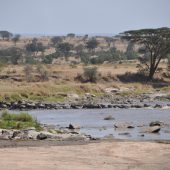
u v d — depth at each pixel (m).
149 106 71.50
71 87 91.31
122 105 71.94
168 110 65.50
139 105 71.88
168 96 91.06
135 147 28.95
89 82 109.31
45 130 37.59
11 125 39.94
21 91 79.75
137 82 114.31
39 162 24.20
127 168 23.23
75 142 31.53
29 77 102.75
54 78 107.62
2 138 33.00
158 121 48.78
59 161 24.58
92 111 64.81
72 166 23.39
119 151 27.66
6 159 24.81
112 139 33.81
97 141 32.25
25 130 36.66
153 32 116.25
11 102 71.00
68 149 28.31
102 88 97.88
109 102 79.62
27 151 27.48
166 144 30.20
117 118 54.25
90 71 110.19
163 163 24.47
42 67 111.56
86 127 44.56
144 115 57.84
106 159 25.34
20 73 106.31
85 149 28.31
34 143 30.94
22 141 31.89
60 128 42.16
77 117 56.09
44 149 28.25
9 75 102.12
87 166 23.50
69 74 110.38
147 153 27.09
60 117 56.25
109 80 112.44
